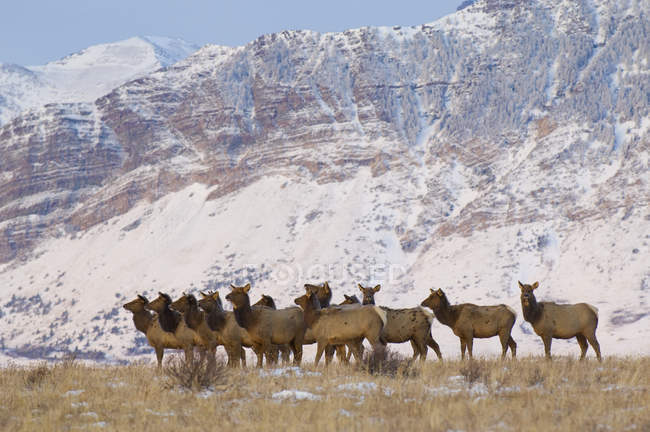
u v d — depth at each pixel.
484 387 63.19
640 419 49.19
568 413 51.38
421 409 53.41
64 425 52.16
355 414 52.84
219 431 49.00
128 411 56.03
